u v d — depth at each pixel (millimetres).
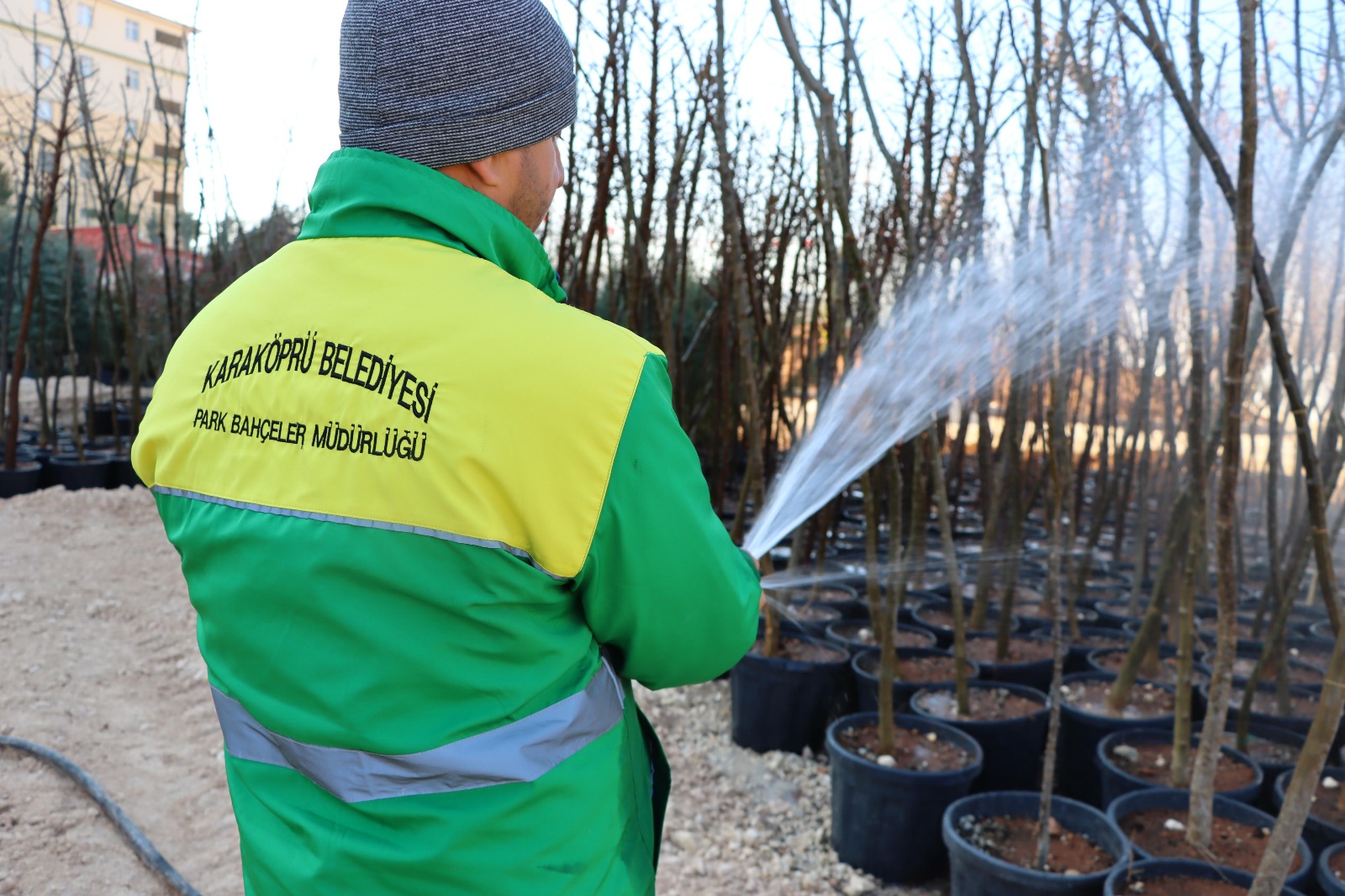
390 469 841
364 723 856
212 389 957
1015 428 3789
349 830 887
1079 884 2111
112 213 7410
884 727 2812
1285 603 2777
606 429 843
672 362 4793
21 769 2746
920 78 3377
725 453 5398
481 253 915
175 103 7254
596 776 950
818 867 2709
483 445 830
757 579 1058
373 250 911
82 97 6340
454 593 838
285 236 7000
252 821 962
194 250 6859
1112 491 4676
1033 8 2436
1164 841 2328
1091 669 3676
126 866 2381
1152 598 3146
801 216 4969
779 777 3289
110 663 3680
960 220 2785
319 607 856
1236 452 2023
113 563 4840
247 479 908
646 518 867
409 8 886
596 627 943
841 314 2648
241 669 918
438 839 865
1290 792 1646
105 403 10203
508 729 883
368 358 866
